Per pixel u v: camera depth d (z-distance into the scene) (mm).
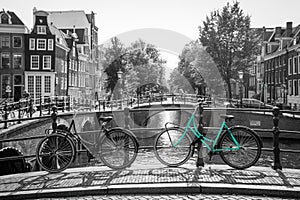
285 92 40656
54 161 6770
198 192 5434
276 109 6641
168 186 5453
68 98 28203
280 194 5266
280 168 6531
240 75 31312
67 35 52469
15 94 40219
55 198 5281
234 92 53250
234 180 5754
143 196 5316
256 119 23766
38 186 5609
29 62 40625
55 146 6801
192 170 6449
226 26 32438
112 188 5414
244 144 6680
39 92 40750
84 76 55312
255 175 6078
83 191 5379
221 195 5340
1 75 39938
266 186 5426
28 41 40594
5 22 39750
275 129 6598
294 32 45719
